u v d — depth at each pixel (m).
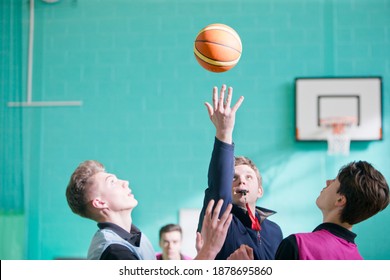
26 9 4.64
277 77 4.43
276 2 4.50
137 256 1.67
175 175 4.43
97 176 1.80
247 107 4.43
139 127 4.49
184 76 4.52
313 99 4.34
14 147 4.45
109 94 4.54
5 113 4.48
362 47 4.39
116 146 4.49
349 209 1.58
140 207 4.40
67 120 4.54
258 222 1.91
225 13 4.54
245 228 1.87
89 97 4.55
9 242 4.29
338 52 4.41
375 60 4.38
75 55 4.59
